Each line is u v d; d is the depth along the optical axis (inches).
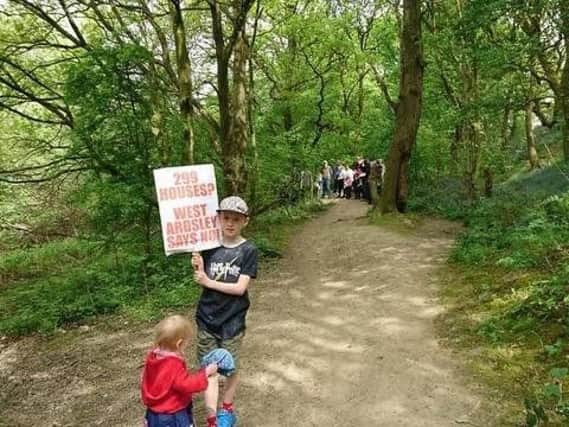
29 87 490.9
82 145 410.3
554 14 387.5
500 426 164.1
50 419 210.5
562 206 376.8
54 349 294.4
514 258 307.9
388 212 583.5
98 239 448.1
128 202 400.2
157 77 445.1
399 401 189.0
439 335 243.8
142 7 469.7
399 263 383.9
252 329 278.4
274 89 878.4
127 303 358.0
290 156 779.4
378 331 259.0
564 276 246.7
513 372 196.1
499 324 238.2
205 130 524.1
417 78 574.6
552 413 163.3
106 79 400.2
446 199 704.4
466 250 376.2
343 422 179.3
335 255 438.9
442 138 808.3
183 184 164.7
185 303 341.1
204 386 135.8
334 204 943.7
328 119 1027.3
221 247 164.2
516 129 1117.7
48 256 644.1
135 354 269.0
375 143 904.3
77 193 422.9
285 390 206.4
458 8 629.0
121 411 208.7
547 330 219.0
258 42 792.9
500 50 459.8
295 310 305.1
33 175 482.0
